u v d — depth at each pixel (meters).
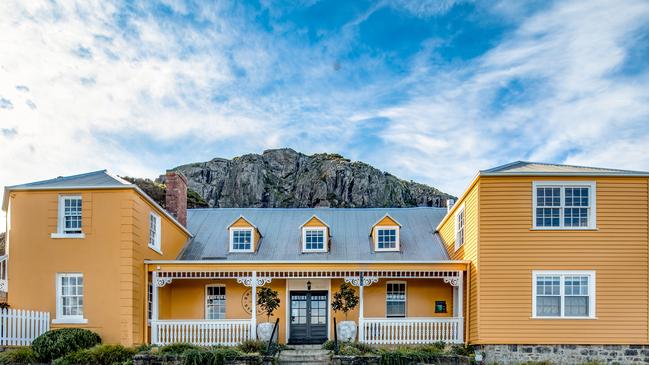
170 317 22.02
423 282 22.09
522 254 17.98
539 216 18.20
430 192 123.12
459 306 19.47
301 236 23.39
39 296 18.48
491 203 18.20
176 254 22.98
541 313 17.83
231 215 26.38
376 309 21.92
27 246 18.75
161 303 21.05
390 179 123.56
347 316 21.81
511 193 18.20
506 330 17.69
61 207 18.98
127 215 18.77
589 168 19.14
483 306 17.83
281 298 22.03
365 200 116.19
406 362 16.98
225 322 19.59
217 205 117.56
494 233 18.09
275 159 133.75
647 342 17.45
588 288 17.84
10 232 18.84
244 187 120.44
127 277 18.50
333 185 119.50
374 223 25.17
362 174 120.69
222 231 24.92
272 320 21.80
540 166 19.56
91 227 18.77
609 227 17.97
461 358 17.09
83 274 18.59
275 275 20.28
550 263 17.91
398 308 22.02
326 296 22.17
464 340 19.19
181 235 23.73
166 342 19.45
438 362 17.05
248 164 124.69
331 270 19.84
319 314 22.08
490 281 17.92
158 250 20.91
